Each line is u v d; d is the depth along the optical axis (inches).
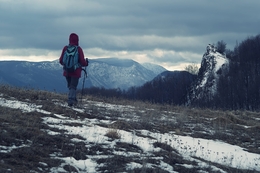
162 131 493.4
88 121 473.4
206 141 483.8
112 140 400.2
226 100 1929.1
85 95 747.4
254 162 424.5
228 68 2288.4
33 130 375.9
